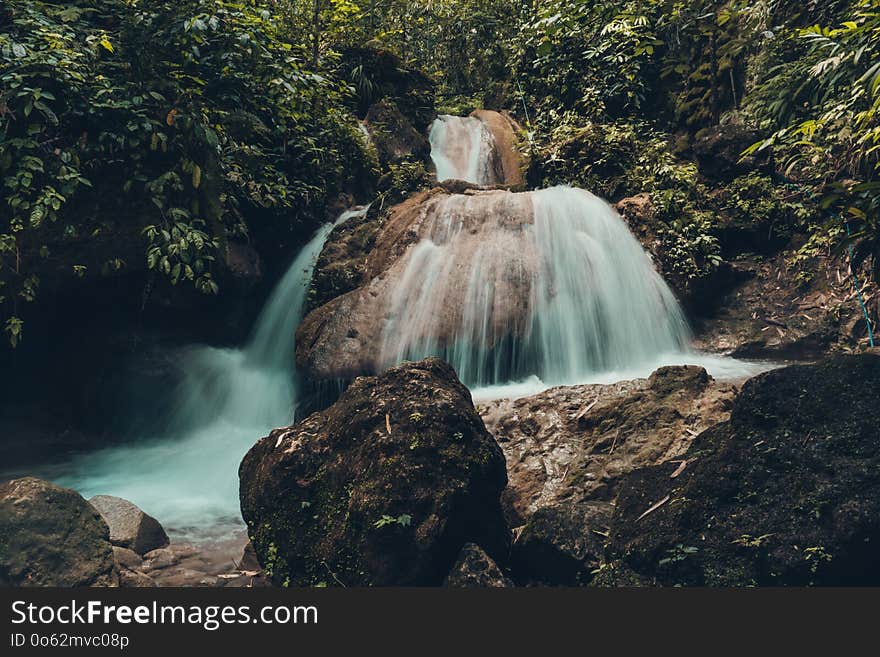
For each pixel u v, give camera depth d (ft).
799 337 24.25
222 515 17.26
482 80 52.90
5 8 19.11
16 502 12.19
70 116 19.31
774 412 11.16
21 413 25.40
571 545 11.56
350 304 23.57
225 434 24.79
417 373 12.55
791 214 27.45
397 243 25.38
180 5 21.50
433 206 26.22
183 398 25.49
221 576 13.15
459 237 24.79
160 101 20.40
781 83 27.99
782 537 9.80
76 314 25.11
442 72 53.98
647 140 34.47
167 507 17.90
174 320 25.88
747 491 10.48
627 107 36.63
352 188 33.32
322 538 11.66
